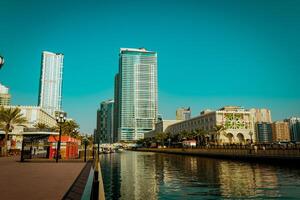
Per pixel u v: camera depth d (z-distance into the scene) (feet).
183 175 127.85
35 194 35.58
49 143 141.59
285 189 86.74
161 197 75.97
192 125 575.79
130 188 91.09
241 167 167.63
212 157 285.23
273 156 177.88
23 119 204.95
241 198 74.02
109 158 296.51
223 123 469.16
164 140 614.34
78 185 42.86
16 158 143.54
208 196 76.84
